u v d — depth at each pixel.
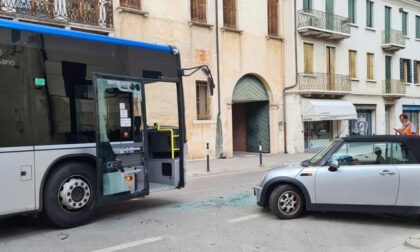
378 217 8.14
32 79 7.26
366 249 6.24
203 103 21.91
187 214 8.66
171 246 6.47
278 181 8.05
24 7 15.22
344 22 28.72
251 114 26.77
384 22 33.50
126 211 9.05
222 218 8.23
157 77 9.31
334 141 8.13
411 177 7.38
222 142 22.44
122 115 8.41
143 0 19.31
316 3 27.48
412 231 7.20
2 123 6.87
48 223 7.68
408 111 36.47
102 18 17.58
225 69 22.80
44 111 7.38
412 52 36.53
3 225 7.90
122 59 8.64
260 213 8.60
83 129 7.91
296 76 26.02
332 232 7.16
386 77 33.75
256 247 6.36
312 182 7.86
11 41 7.04
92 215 8.02
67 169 7.66
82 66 7.97
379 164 7.62
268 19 25.58
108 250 6.34
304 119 26.36
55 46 7.61
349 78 29.42
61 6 16.27
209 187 12.45
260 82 25.31
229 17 23.28
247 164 19.31
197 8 21.73
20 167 7.04
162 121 10.12
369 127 32.28
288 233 7.11
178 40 20.64
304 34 26.52
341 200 7.70
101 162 7.93
